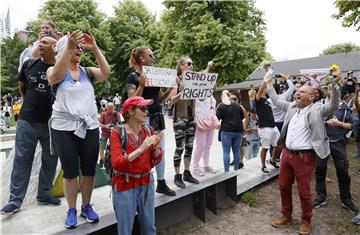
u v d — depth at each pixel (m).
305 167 3.70
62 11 22.69
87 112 2.72
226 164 5.14
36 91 3.00
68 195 2.71
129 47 27.81
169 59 19.94
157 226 3.48
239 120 5.22
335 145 4.50
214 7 19.31
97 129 2.85
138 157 2.51
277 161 6.28
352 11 9.82
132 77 3.23
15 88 33.88
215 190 4.15
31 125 3.01
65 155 2.64
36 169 3.63
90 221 2.78
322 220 4.23
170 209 3.67
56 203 3.33
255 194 5.02
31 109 3.00
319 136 3.60
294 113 3.94
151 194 2.69
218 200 4.50
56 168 3.49
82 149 2.76
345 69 28.70
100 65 2.86
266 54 20.00
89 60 19.11
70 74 2.69
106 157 2.61
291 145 3.78
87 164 2.79
